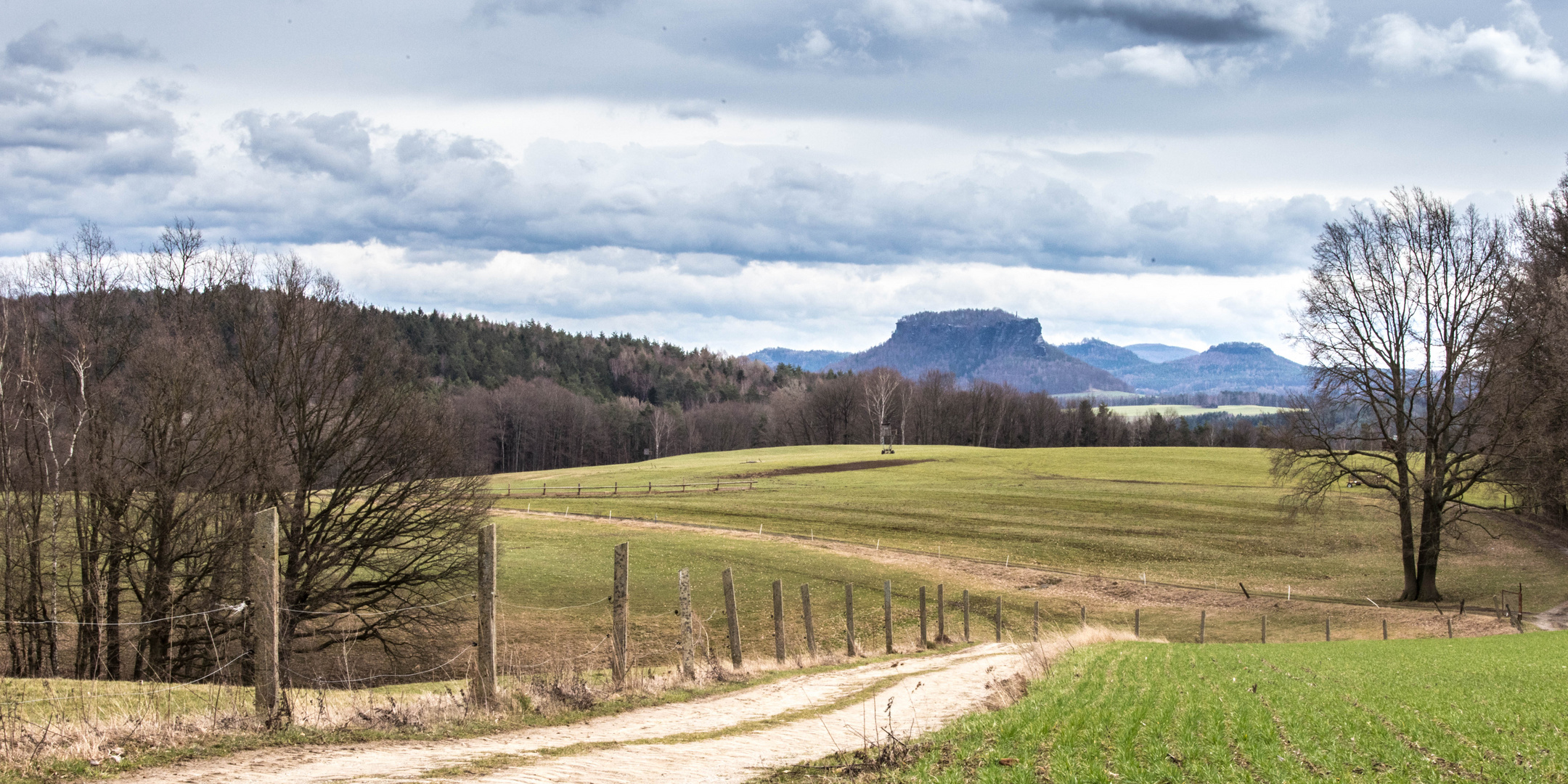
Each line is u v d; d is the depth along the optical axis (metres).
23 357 30.88
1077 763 9.73
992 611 46.62
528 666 33.41
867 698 16.67
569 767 10.32
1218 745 11.05
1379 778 9.67
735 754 11.33
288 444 31.78
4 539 28.98
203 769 9.59
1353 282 45.62
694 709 15.33
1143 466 104.56
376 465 34.03
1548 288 45.75
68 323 31.50
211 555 29.31
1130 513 73.75
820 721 14.12
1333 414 47.22
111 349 32.34
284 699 11.74
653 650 36.91
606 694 15.93
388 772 9.67
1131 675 18.27
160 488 28.38
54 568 28.89
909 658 27.80
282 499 31.00
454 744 11.56
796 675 21.19
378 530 33.69
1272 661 23.02
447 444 35.66
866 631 41.84
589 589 46.69
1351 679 18.94
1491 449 43.44
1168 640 41.19
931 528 67.94
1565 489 43.44
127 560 29.23
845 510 76.12
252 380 32.56
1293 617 45.03
